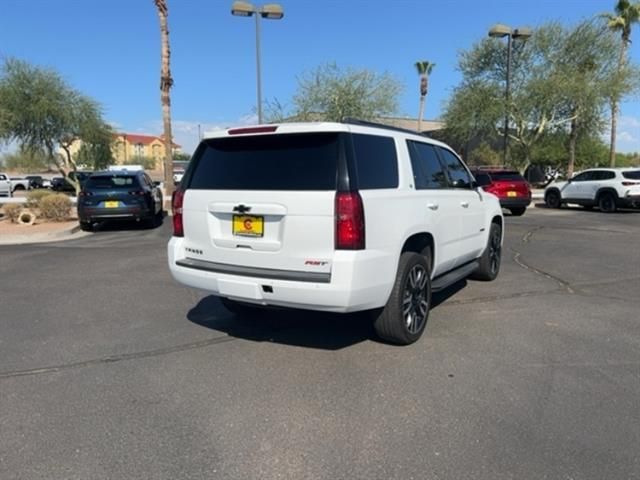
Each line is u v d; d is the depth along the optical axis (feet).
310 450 10.02
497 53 97.04
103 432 10.73
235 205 14.10
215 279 14.40
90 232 45.39
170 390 12.65
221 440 10.40
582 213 63.36
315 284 12.96
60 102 98.43
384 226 13.75
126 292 22.35
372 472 9.30
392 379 13.15
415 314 15.78
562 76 90.68
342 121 13.96
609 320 17.95
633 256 30.91
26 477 9.22
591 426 10.78
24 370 13.91
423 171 16.94
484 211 22.13
